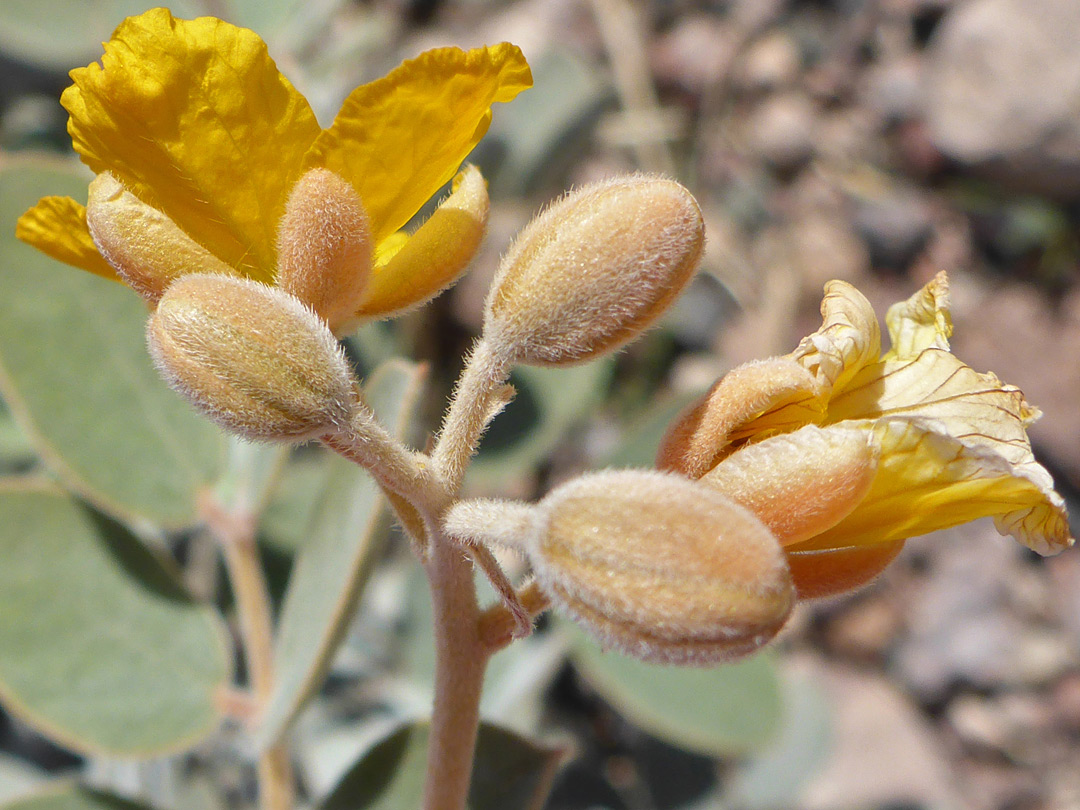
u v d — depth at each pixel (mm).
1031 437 173
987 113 188
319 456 116
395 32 182
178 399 73
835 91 199
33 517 67
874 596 163
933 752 147
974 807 154
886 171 196
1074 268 189
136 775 92
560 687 129
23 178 70
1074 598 165
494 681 97
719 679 84
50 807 67
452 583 46
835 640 160
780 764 121
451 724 47
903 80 198
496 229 138
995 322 184
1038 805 155
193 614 70
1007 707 159
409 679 104
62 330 70
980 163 192
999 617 162
